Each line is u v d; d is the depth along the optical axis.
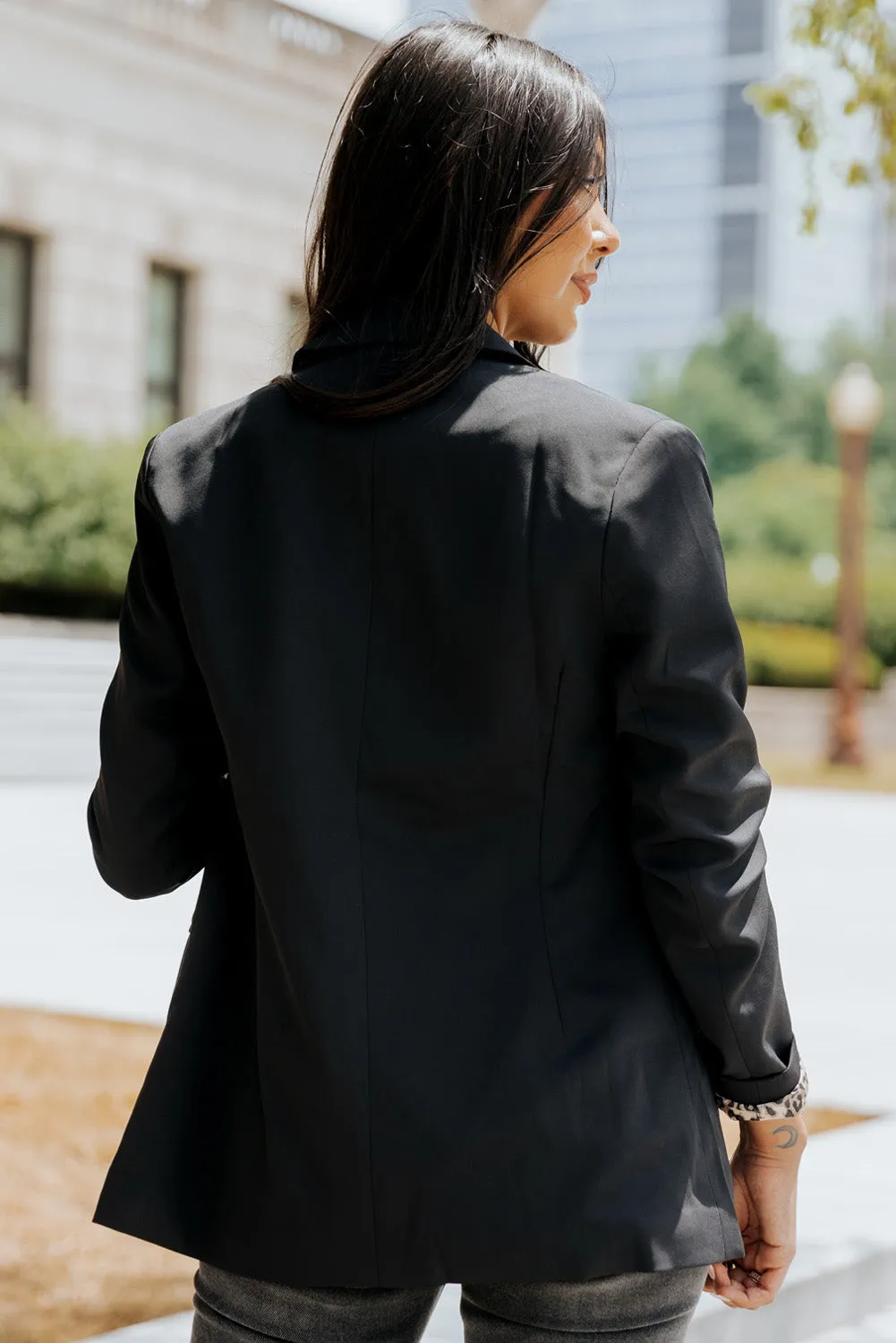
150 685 1.64
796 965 7.67
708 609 1.45
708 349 60.06
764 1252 1.63
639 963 1.49
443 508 1.48
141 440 20.17
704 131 120.31
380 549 1.51
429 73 1.58
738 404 58.47
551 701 1.46
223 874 1.65
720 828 1.44
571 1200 1.41
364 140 1.60
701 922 1.44
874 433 54.97
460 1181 1.41
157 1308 3.49
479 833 1.48
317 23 24.02
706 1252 1.44
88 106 21.17
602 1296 1.45
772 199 118.31
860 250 117.06
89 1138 4.53
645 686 1.44
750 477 48.78
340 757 1.49
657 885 1.45
